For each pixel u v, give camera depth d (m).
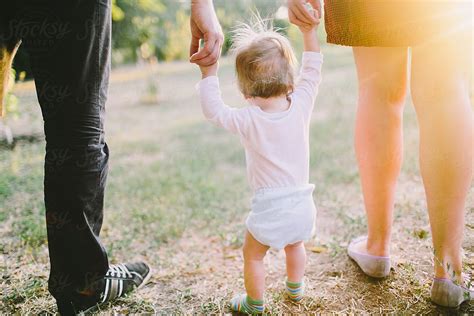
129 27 8.62
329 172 3.95
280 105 1.84
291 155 1.82
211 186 3.81
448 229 1.81
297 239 1.83
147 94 9.16
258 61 1.82
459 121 1.73
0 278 2.29
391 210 2.06
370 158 1.98
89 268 1.85
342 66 10.54
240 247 2.69
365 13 1.74
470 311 1.86
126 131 6.62
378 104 1.92
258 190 1.83
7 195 3.55
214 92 1.81
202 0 1.78
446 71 1.72
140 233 2.93
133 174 4.35
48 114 1.67
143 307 2.04
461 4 1.66
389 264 2.13
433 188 1.79
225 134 6.09
